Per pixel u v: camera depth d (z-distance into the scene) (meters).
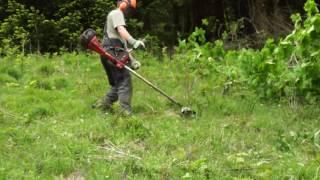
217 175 5.05
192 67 9.45
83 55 10.75
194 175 4.99
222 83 8.43
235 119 6.87
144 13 14.47
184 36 15.40
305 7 7.23
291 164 5.20
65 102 7.27
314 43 7.18
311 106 7.32
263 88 7.84
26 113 6.77
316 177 4.87
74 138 5.84
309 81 7.24
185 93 7.89
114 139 5.91
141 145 5.86
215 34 15.35
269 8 14.11
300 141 6.03
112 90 7.00
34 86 8.28
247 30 14.83
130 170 5.08
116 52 6.66
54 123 6.41
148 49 12.95
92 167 5.17
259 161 5.41
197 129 6.31
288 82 7.61
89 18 12.86
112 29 6.70
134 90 8.27
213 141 5.93
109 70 6.80
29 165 5.10
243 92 8.05
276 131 6.45
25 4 13.36
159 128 6.35
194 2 15.67
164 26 15.37
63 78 8.62
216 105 7.41
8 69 9.02
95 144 5.76
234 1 15.16
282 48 7.50
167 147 5.78
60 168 5.09
